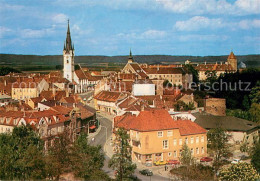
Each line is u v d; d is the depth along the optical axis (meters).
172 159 113.75
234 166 88.31
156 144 111.69
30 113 122.44
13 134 96.31
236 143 128.25
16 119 119.62
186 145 106.00
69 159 88.94
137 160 113.62
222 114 164.25
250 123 135.62
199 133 117.38
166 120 115.06
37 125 115.31
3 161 81.56
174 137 114.12
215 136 113.06
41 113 124.44
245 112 163.12
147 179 95.44
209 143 122.94
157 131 111.75
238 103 189.50
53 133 122.25
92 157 89.62
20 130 97.25
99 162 91.75
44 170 83.88
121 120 127.06
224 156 111.25
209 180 89.38
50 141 119.75
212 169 99.00
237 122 133.50
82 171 87.75
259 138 124.25
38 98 175.75
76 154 89.50
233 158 115.19
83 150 90.12
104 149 123.12
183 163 98.38
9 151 83.81
